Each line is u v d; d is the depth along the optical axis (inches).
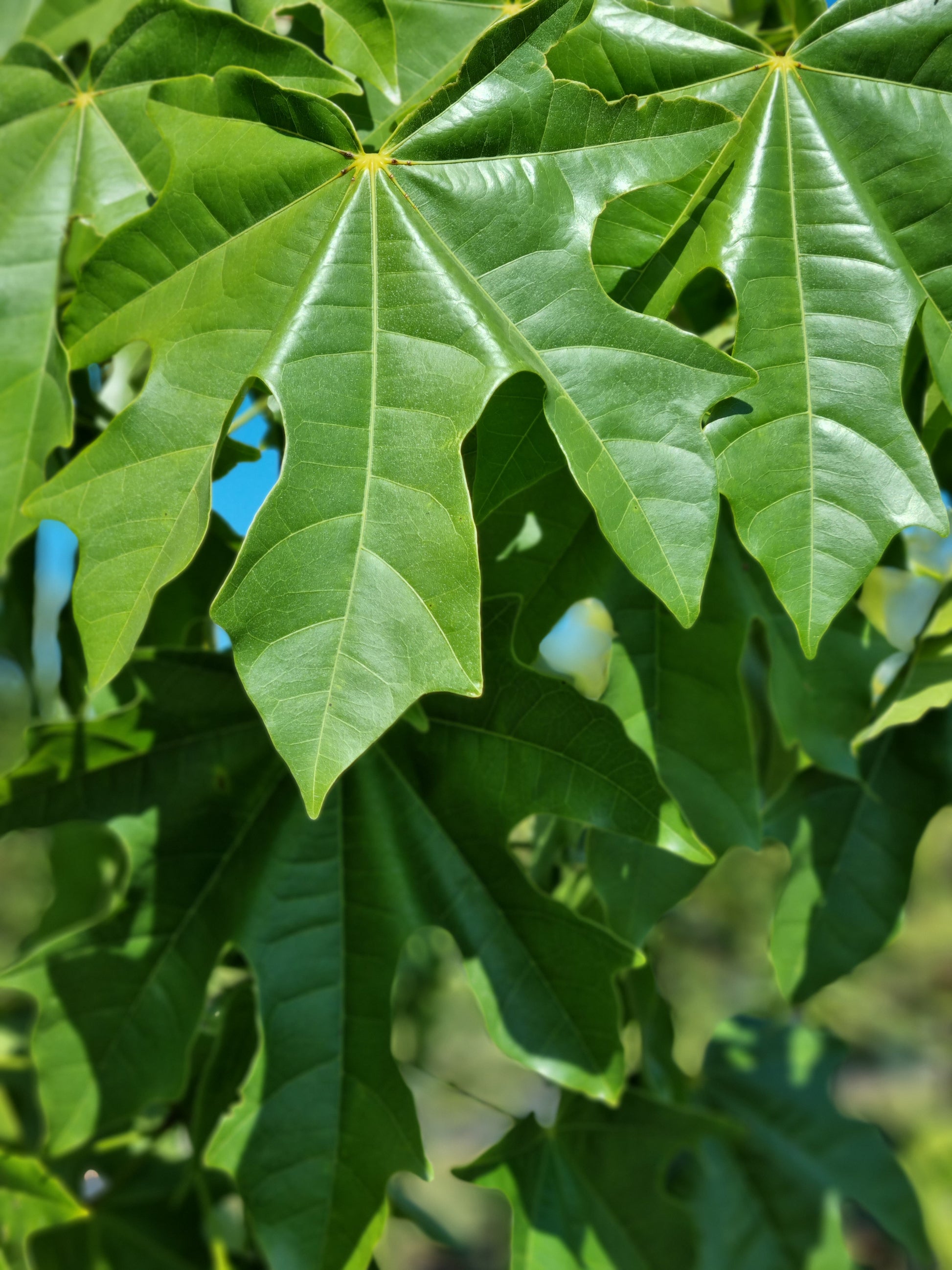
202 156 23.3
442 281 22.8
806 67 24.3
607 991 25.1
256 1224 24.8
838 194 24.1
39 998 25.6
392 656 21.5
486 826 25.5
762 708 29.9
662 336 22.6
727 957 112.0
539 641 26.5
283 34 26.9
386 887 25.9
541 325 22.8
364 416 22.3
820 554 23.2
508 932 25.5
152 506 22.8
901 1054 118.9
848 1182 32.0
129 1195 31.3
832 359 23.7
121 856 35.4
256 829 26.2
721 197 24.1
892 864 27.5
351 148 23.2
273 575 21.6
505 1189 26.6
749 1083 33.1
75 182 25.9
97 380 30.5
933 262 24.0
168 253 23.4
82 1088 25.5
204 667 25.9
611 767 24.9
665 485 22.3
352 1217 25.0
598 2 24.0
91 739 25.6
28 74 25.9
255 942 25.9
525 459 24.2
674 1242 27.4
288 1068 25.4
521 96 23.1
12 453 25.6
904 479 23.3
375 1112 25.3
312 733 21.3
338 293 22.9
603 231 24.1
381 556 21.8
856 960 27.3
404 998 46.2
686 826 24.6
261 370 22.5
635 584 26.7
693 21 24.1
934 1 24.1
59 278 25.9
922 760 27.8
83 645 22.6
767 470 23.4
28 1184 27.9
